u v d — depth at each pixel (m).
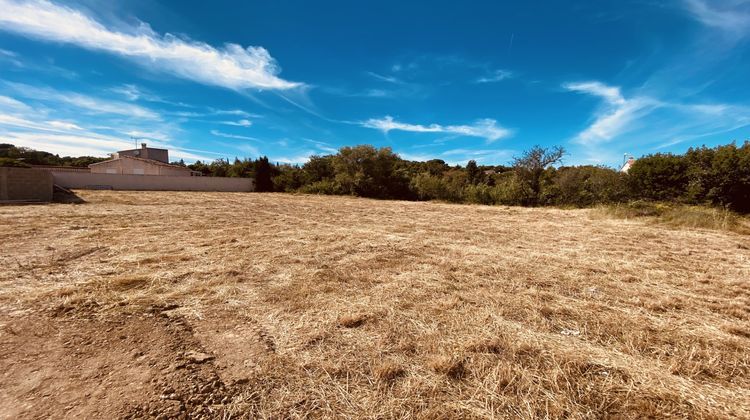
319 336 2.67
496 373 2.17
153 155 44.06
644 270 4.88
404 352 2.45
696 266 5.17
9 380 1.99
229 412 1.77
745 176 11.73
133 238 6.66
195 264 4.80
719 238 7.82
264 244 6.31
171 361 2.24
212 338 2.61
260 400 1.88
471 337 2.66
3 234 6.67
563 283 4.20
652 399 1.94
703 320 3.11
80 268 4.46
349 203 19.19
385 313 3.15
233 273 4.37
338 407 1.84
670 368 2.24
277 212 12.87
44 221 8.58
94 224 8.41
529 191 20.31
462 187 24.22
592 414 1.80
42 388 1.92
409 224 9.96
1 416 1.68
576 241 7.33
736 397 1.97
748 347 2.59
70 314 2.98
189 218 10.23
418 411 1.82
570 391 1.99
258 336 2.65
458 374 2.17
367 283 4.10
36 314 2.95
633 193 15.77
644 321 3.05
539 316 3.11
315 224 9.48
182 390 1.92
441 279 4.26
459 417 1.77
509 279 4.32
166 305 3.26
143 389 1.92
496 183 24.22
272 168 35.84
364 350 2.46
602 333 2.80
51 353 2.32
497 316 3.11
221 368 2.18
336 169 28.83
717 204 12.39
